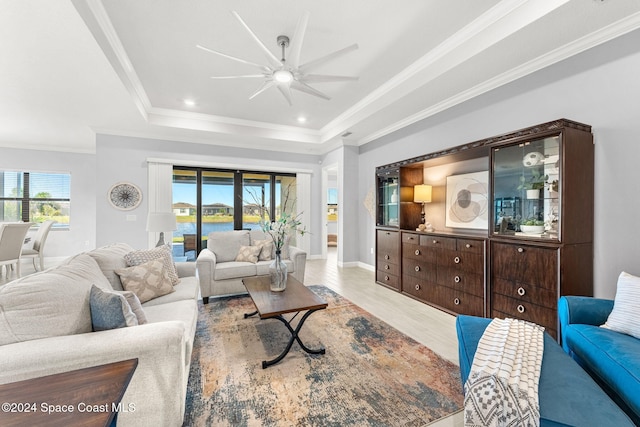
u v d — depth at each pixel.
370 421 1.48
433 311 3.11
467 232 3.38
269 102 4.18
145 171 4.89
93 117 4.07
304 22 1.96
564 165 2.06
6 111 3.81
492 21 2.29
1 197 5.65
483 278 2.67
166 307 1.99
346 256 5.47
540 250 2.21
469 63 2.59
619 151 2.09
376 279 4.31
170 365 1.26
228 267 3.40
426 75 2.98
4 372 1.01
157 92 3.82
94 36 2.22
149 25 2.46
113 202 4.66
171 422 1.26
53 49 2.35
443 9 2.27
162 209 4.95
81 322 1.33
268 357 2.11
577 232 2.12
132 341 1.21
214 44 2.74
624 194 2.07
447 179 3.66
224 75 3.34
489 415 1.10
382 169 4.25
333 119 4.98
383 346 2.29
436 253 3.21
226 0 2.18
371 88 3.73
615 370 1.28
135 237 4.80
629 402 1.18
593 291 2.21
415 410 1.56
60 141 5.48
